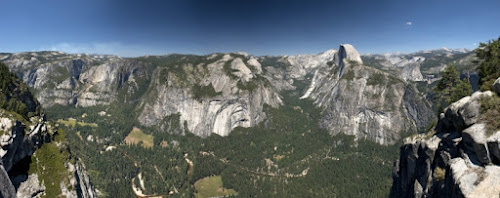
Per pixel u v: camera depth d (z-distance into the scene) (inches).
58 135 4936.0
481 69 3233.3
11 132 3764.8
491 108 2202.3
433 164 2748.5
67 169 4498.0
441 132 2972.4
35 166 4153.5
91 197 5022.1
